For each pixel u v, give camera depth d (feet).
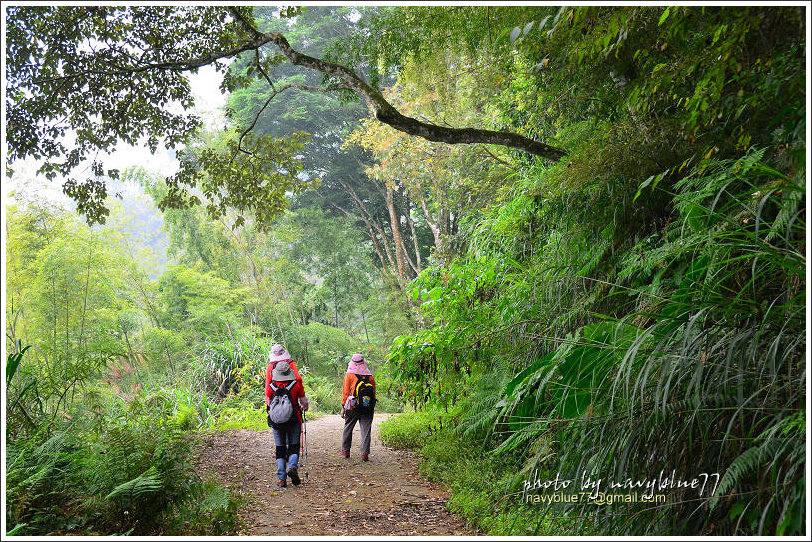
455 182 37.50
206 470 20.85
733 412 8.56
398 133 46.80
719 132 11.82
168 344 54.08
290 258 80.33
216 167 28.48
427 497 17.02
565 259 16.55
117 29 23.89
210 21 24.38
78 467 13.96
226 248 74.84
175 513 13.50
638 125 14.37
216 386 45.09
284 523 14.51
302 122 74.69
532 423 12.50
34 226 39.52
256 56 24.18
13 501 11.71
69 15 22.31
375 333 72.90
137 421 22.65
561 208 17.76
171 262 74.79
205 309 63.10
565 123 21.09
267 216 28.91
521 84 23.21
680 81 11.69
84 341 36.81
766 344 8.43
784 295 8.79
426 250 82.79
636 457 9.12
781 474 7.82
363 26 23.59
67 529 11.84
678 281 10.86
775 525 7.83
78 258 38.91
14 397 16.29
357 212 86.74
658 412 8.72
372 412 22.88
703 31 11.96
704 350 8.62
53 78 23.86
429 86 33.32
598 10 11.62
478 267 21.76
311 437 28.71
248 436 28.71
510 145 19.20
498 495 14.20
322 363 71.56
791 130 9.49
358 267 83.87
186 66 23.11
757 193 9.64
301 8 21.42
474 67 27.91
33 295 37.40
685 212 11.59
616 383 8.69
